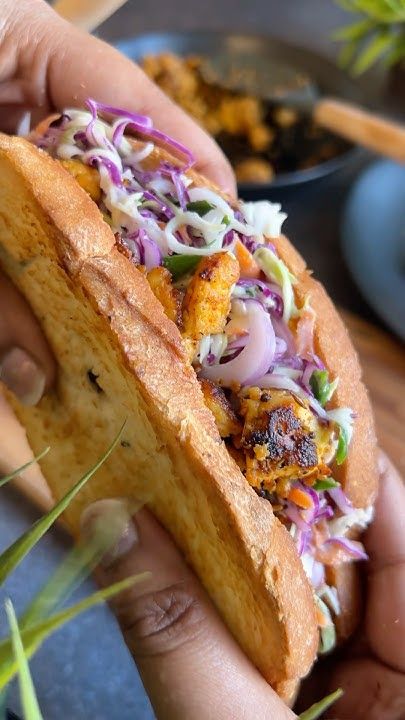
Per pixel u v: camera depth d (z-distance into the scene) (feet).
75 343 0.76
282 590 0.67
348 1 1.65
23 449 0.99
